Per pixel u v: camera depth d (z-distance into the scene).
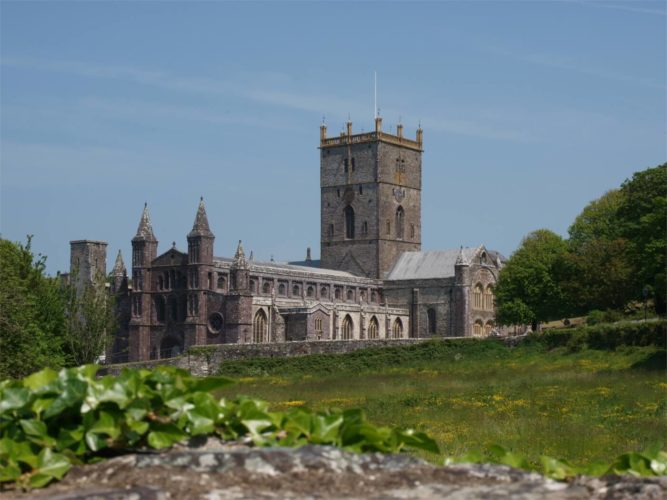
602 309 160.00
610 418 63.50
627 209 164.12
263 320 189.50
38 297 123.50
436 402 77.44
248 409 19.23
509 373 109.62
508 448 49.22
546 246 180.88
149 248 192.50
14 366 86.69
